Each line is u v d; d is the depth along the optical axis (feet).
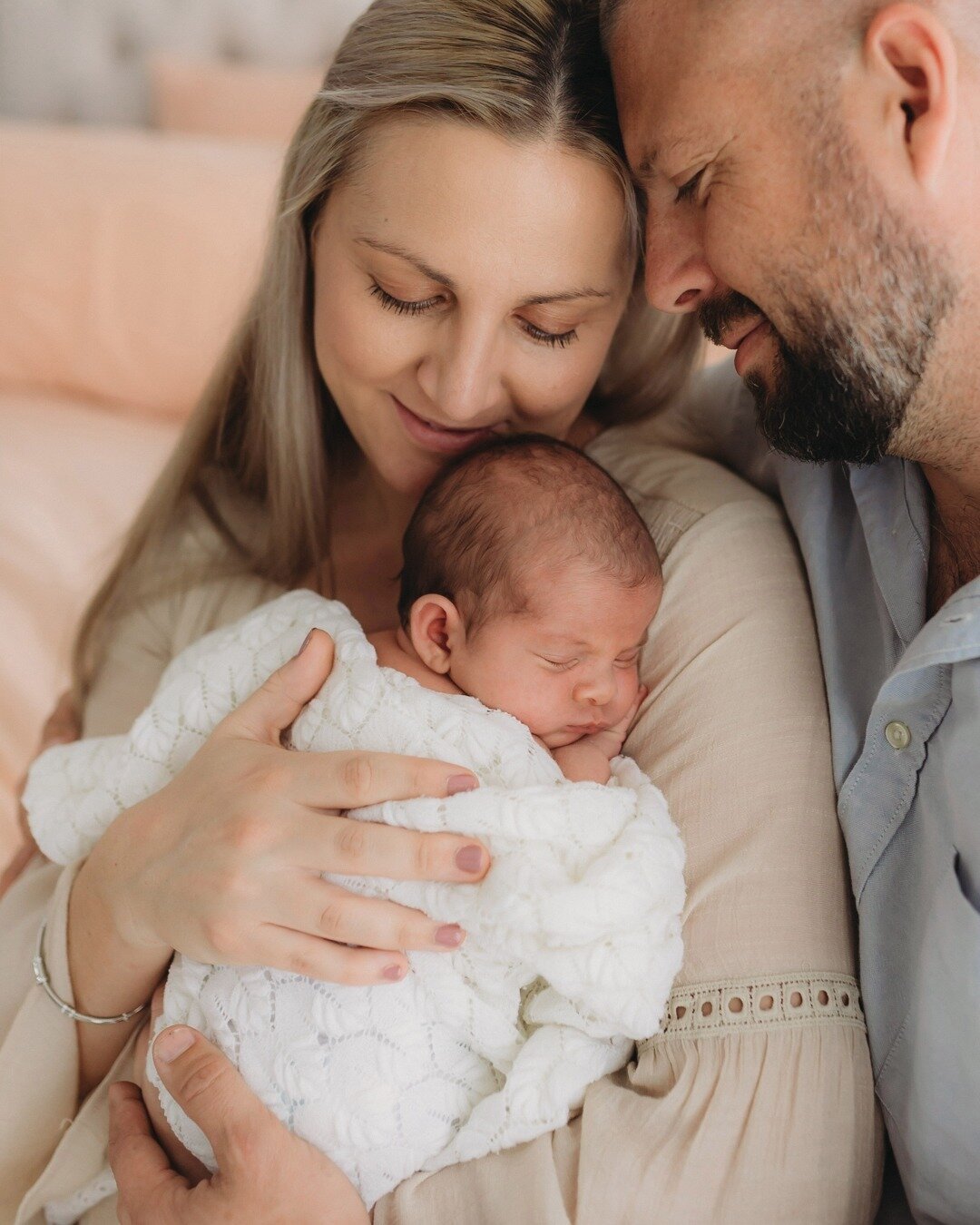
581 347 4.24
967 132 3.28
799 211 3.43
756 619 3.93
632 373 5.22
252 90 11.82
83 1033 4.08
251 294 5.35
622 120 3.70
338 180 4.07
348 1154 3.48
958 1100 3.33
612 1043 3.65
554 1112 3.46
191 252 9.37
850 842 3.64
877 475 4.01
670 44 3.46
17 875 5.06
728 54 3.36
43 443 9.10
